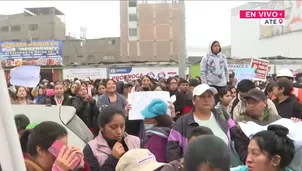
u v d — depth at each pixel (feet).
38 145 7.91
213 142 5.76
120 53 207.21
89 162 11.18
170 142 12.92
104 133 11.68
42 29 199.11
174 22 206.59
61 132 8.09
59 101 26.03
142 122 16.51
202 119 13.28
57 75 101.35
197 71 95.86
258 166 8.02
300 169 8.82
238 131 12.63
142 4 206.49
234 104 19.71
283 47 159.33
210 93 13.19
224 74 24.59
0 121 4.84
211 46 24.49
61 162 7.63
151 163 7.57
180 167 7.56
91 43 204.95
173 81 27.96
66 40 202.49
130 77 89.81
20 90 23.70
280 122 10.09
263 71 36.09
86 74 95.40
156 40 206.49
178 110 26.84
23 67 18.76
